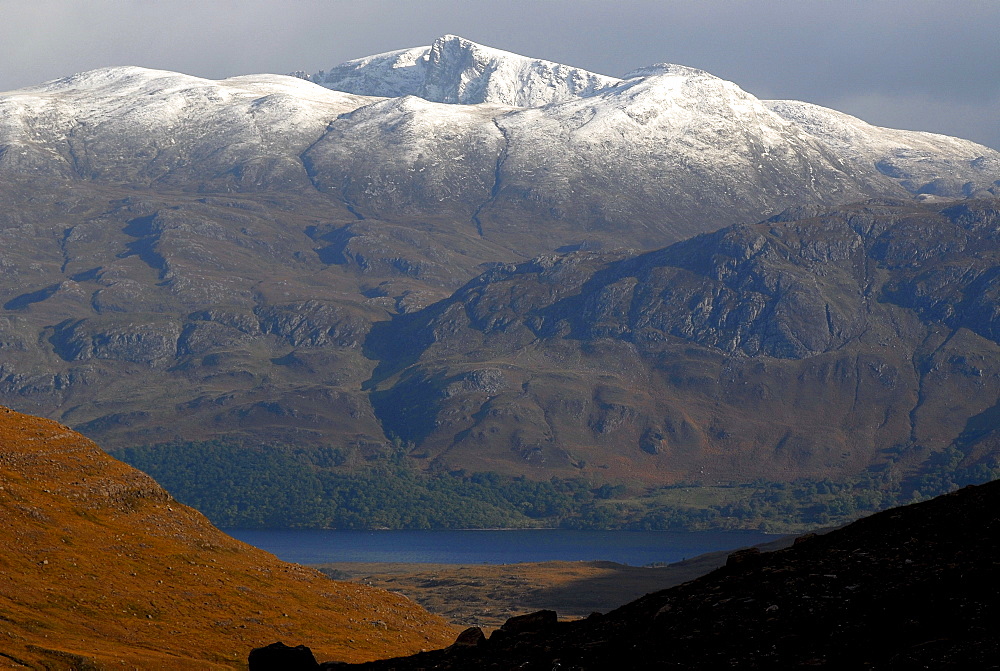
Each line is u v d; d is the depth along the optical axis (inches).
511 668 2630.4
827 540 2977.4
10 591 6299.2
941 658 1982.0
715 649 2374.5
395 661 3065.9
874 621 2278.5
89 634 6127.0
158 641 6368.1
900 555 2647.6
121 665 5585.6
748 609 2571.4
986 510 2780.5
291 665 3019.2
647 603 2952.8
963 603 2217.0
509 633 3083.2
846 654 2158.0
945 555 2554.1
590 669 2468.0
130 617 6648.6
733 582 2822.3
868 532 2920.8
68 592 6614.2
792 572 2743.6
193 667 5959.6
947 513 2859.3
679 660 2369.6
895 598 2362.2
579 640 2746.1
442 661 2928.2
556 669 2524.6
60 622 6161.4
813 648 2235.5
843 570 2652.6
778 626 2404.0
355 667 3083.2
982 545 2541.8
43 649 5457.7
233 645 6683.1
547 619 3117.6
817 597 2511.1
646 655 2459.4
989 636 2017.7
